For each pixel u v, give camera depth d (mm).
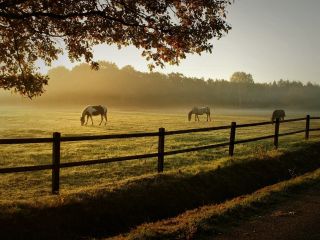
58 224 7289
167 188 9617
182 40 9883
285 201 9047
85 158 15742
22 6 9617
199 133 28094
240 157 13617
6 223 6770
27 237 6680
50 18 9898
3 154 16719
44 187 10352
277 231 6859
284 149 16016
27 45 10781
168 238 6523
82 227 7543
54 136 8312
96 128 31938
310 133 28375
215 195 10391
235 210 8086
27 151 17875
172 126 34844
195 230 6727
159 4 9523
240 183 11523
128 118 49438
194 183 10391
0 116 50562
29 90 10445
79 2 9414
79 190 8828
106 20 9828
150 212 8703
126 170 12977
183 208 9273
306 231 6867
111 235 7551
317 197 9445
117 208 8305
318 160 15797
